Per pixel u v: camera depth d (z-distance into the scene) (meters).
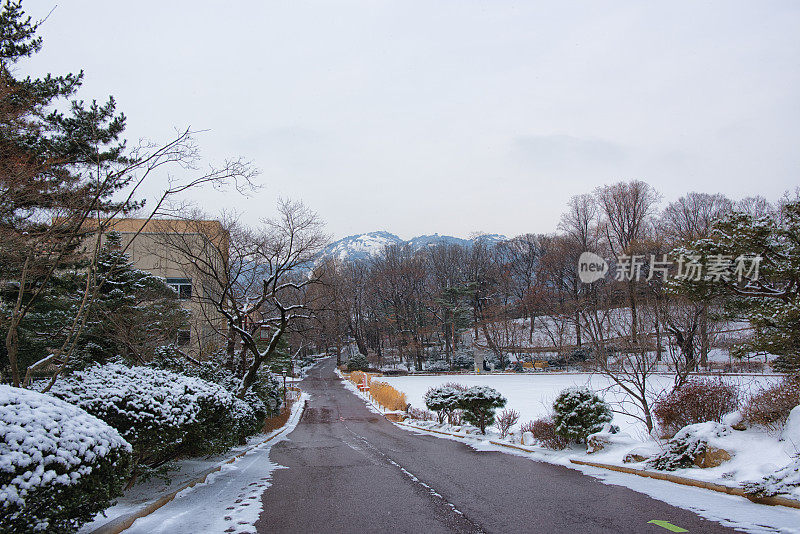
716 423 9.19
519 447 14.41
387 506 7.46
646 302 14.50
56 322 15.70
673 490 7.84
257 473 11.01
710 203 47.97
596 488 8.34
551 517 6.52
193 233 20.30
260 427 17.73
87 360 15.99
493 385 39.94
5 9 11.24
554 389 35.31
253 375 17.62
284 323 18.31
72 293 16.19
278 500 7.99
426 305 69.69
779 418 8.70
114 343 16.64
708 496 7.30
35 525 4.39
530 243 72.25
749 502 6.81
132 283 17.19
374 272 78.12
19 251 10.45
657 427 11.73
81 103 12.30
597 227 49.72
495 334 59.62
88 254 15.90
